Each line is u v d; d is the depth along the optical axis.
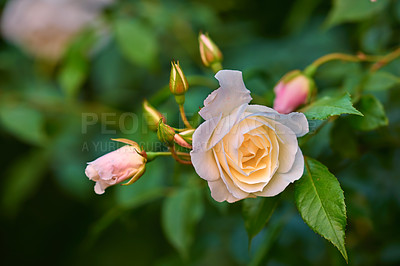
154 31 0.75
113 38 0.78
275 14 0.81
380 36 0.67
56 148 0.81
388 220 0.68
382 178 0.69
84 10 0.77
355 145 0.58
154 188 0.65
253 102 0.60
